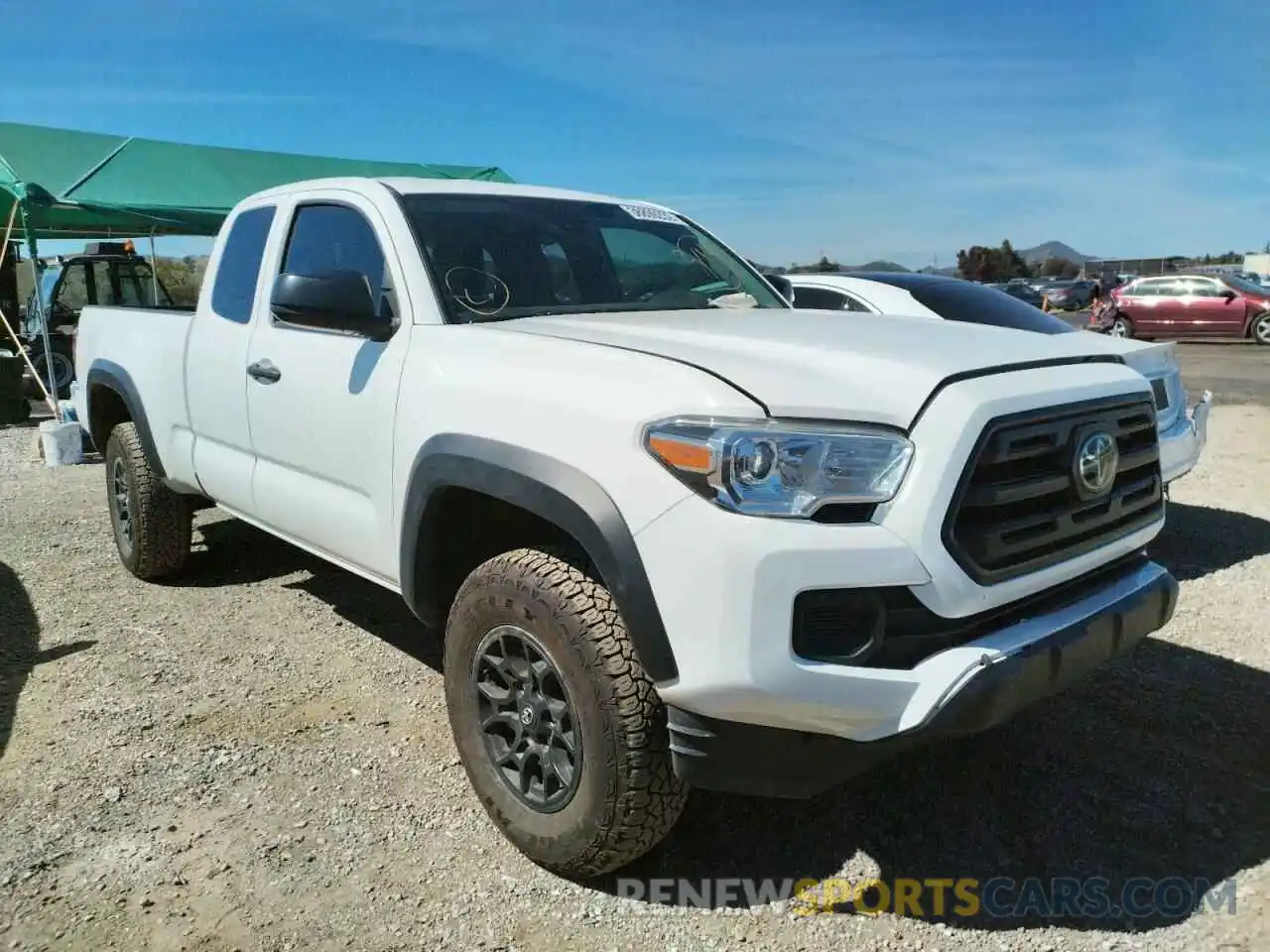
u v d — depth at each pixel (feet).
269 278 13.10
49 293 48.24
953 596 7.54
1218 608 16.25
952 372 8.05
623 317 10.88
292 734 11.82
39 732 11.80
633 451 7.76
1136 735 11.82
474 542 10.37
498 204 12.37
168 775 10.81
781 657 7.18
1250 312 72.64
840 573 7.21
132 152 41.75
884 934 8.40
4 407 42.22
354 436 11.07
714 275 13.93
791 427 7.45
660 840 8.59
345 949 8.16
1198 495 24.71
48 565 18.67
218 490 14.53
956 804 10.35
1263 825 9.92
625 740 8.06
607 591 8.33
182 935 8.29
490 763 9.43
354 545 11.48
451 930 8.41
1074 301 140.46
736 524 7.23
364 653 14.32
